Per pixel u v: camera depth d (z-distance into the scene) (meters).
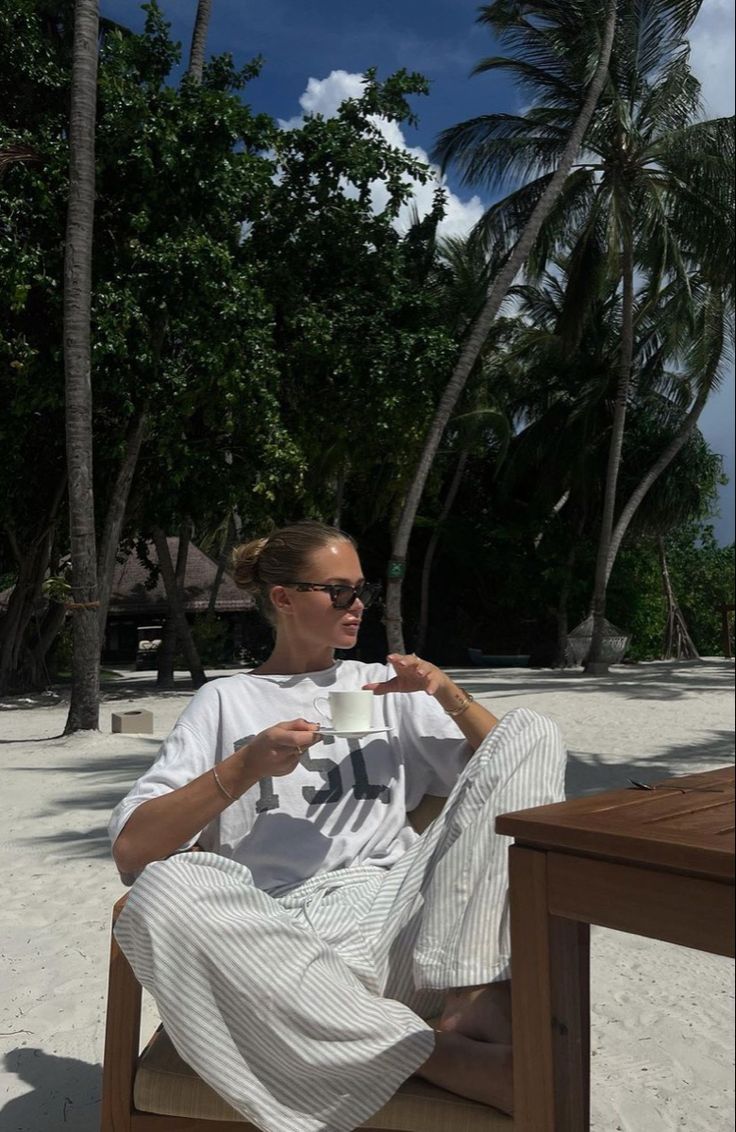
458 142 20.34
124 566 29.45
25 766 8.84
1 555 20.19
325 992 1.74
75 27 11.30
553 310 24.94
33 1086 2.57
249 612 30.52
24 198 13.89
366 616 29.08
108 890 4.60
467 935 1.78
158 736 10.73
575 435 24.36
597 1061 2.68
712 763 8.20
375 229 17.22
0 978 3.44
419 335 17.39
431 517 27.23
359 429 19.02
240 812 2.13
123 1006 1.89
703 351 21.50
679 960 3.58
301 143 16.95
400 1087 1.77
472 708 2.25
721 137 19.33
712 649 32.38
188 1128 1.85
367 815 2.20
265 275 17.12
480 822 1.84
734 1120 2.31
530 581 25.97
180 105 14.33
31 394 14.68
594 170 20.27
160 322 15.05
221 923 1.71
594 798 1.62
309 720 2.22
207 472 16.81
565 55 18.86
